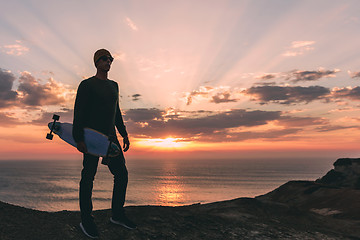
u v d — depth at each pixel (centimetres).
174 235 405
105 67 372
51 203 13638
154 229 411
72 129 346
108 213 446
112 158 373
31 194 16700
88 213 357
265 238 445
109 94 370
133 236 381
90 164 357
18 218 365
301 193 1128
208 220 483
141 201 14312
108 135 368
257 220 523
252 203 612
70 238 339
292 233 481
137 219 437
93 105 357
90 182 360
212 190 19062
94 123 356
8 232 323
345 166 1625
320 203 986
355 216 764
